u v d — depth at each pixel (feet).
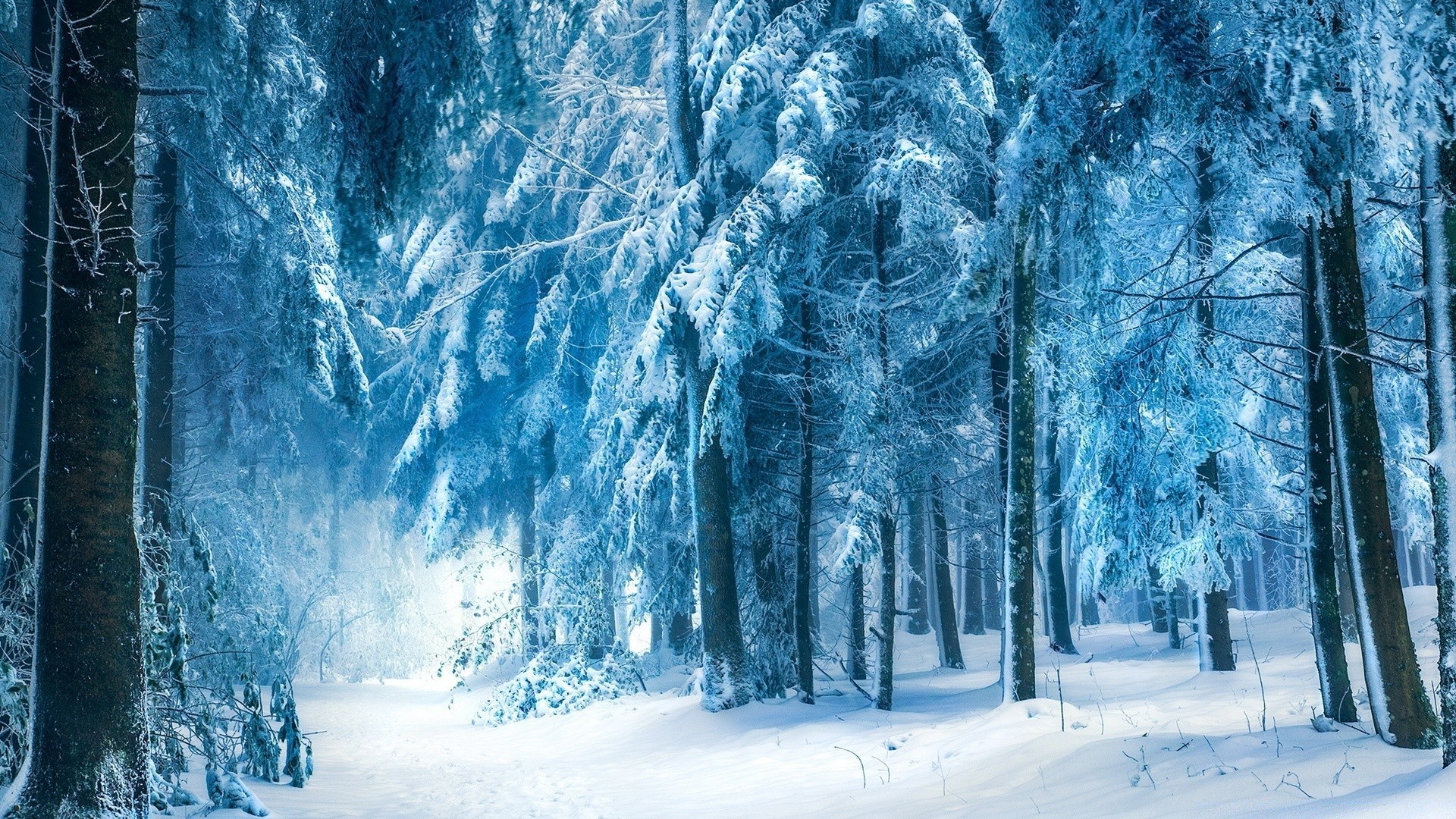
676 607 75.20
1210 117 27.91
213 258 62.44
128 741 25.54
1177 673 58.23
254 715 40.73
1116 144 30.96
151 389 52.60
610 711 65.72
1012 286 45.96
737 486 63.10
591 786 43.32
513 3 38.63
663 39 81.00
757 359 62.69
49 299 26.08
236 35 41.32
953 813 29.01
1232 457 63.82
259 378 70.44
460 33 35.01
